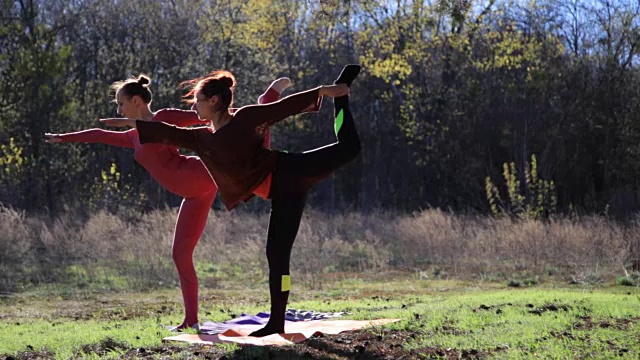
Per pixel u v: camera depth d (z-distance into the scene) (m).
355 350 5.61
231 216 18.45
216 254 14.93
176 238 6.90
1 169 21.08
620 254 13.75
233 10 26.45
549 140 26.69
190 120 6.75
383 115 28.58
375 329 6.52
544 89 27.02
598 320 6.75
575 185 26.95
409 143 27.05
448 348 5.63
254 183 5.52
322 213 21.25
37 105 22.56
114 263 13.70
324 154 5.55
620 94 26.97
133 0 26.20
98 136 6.77
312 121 27.66
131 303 10.89
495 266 14.40
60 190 22.20
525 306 7.80
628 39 27.41
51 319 9.34
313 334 6.20
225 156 5.43
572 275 13.16
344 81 5.64
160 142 5.42
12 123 22.36
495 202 25.86
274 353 5.51
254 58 25.75
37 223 16.98
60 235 15.24
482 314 7.21
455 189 27.09
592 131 27.03
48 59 22.61
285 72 26.94
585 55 27.83
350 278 13.63
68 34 26.48
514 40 26.58
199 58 24.91
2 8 23.80
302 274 13.95
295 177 5.54
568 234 14.62
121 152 23.73
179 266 6.92
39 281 12.76
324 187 27.81
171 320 8.26
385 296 11.16
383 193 27.67
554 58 27.22
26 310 10.36
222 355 5.51
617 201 24.39
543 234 14.73
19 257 14.22
